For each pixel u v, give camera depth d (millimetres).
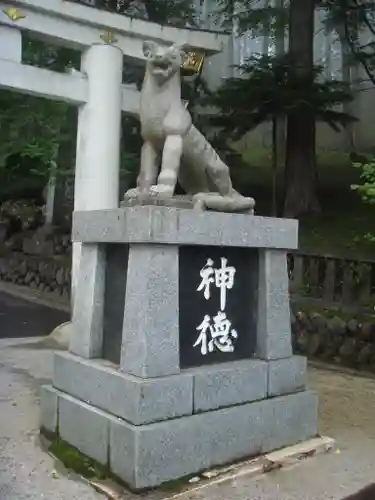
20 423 4570
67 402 4004
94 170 7227
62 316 10672
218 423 3691
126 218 3709
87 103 7230
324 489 3561
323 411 5227
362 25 14453
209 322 3955
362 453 4184
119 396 3555
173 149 4035
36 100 10742
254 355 4207
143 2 12656
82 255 4324
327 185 16016
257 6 19750
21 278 14648
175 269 3670
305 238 11086
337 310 7676
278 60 11664
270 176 17234
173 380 3539
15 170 14703
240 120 11492
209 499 3340
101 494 3359
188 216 3672
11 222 17438
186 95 12227
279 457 3914
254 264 4258
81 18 6965
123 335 3699
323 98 11266
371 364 6719
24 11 6594
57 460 3830
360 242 10289
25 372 6297
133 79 10586
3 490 3389
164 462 3410
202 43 7863
